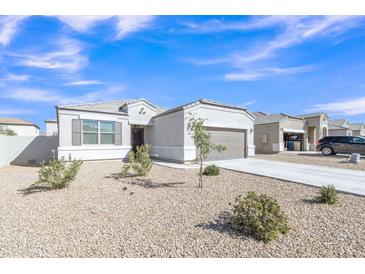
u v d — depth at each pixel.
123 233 3.60
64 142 12.91
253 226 3.45
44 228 3.81
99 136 14.20
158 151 15.17
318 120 25.02
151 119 16.31
